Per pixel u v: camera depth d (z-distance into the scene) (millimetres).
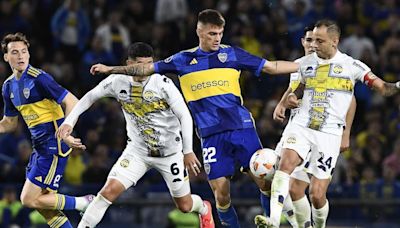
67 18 55531
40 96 31578
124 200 46188
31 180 32062
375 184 47375
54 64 54312
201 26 30094
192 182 47188
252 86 53031
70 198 32750
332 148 30391
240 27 55219
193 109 30609
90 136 49875
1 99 52375
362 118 53500
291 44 56031
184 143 30391
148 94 30766
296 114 30656
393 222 46750
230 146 30578
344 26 58000
